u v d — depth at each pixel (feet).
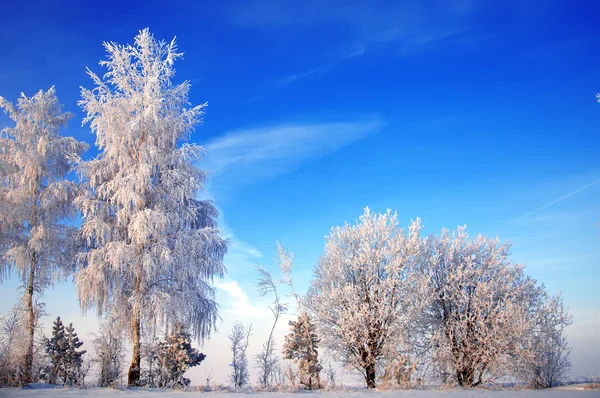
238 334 59.88
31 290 60.64
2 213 60.75
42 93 66.44
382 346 51.42
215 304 67.82
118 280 61.52
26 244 62.18
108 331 58.54
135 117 63.57
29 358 55.83
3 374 52.39
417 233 59.06
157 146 65.57
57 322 61.67
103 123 62.85
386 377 47.57
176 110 67.51
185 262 62.44
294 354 50.19
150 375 56.39
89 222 60.39
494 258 58.54
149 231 58.85
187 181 63.57
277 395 37.58
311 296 58.03
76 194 65.57
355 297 52.65
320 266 59.67
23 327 57.47
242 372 57.82
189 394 38.91
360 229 58.65
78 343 60.54
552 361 50.88
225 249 69.15
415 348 55.57
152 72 66.80
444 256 60.39
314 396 36.45
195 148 66.08
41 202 62.85
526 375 50.49
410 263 56.39
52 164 66.44
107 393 39.65
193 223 68.74
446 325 55.72
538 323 53.52
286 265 58.75
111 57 65.26
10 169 63.00
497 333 52.24
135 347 57.57
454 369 53.57
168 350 55.77
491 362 51.13
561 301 53.83
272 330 56.49
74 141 67.10
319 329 54.49
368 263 54.60
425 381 52.75
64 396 36.58
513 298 54.29
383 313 52.01
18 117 63.62
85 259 63.77
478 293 54.34
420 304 53.47
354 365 51.72
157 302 57.67
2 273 61.98
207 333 66.23
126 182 60.70
